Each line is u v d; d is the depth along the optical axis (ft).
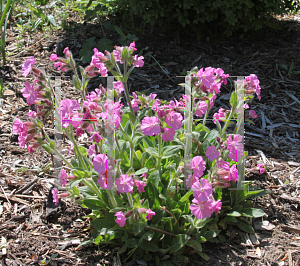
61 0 21.35
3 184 9.87
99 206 8.05
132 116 7.72
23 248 7.95
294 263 7.86
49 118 12.93
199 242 7.73
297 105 14.35
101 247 8.07
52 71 15.33
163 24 18.89
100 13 19.95
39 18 19.71
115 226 7.44
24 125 7.12
